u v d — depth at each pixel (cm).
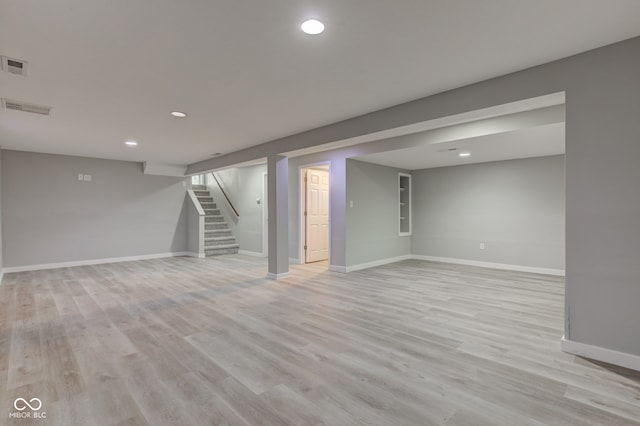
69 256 638
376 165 654
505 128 382
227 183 884
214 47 228
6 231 571
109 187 687
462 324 317
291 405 188
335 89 305
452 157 576
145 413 181
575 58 245
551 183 563
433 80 286
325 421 174
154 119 395
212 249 791
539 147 481
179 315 345
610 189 234
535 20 199
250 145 548
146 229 738
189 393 200
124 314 349
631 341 228
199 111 365
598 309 240
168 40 218
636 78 223
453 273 570
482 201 644
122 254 703
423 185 734
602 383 210
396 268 620
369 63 254
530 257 586
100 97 319
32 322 324
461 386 207
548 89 255
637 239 225
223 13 188
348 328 306
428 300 399
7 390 203
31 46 222
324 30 208
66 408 185
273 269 527
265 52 236
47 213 613
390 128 354
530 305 379
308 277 534
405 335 290
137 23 197
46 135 470
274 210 523
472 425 170
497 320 328
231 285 478
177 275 553
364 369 229
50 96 315
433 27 206
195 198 794
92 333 296
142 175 732
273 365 235
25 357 248
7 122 402
